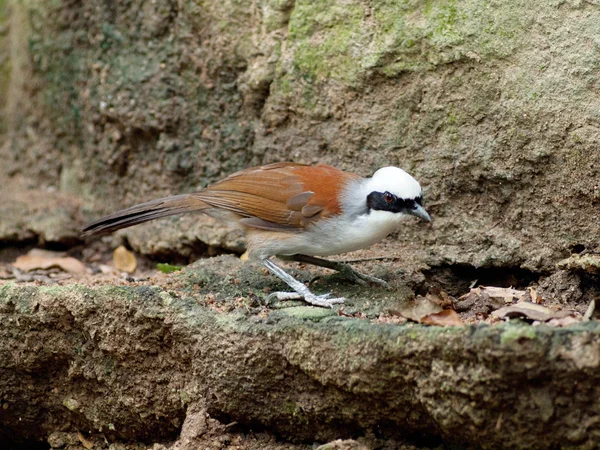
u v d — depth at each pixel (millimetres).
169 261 14391
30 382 11492
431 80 11875
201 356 10039
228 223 11617
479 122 11609
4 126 17016
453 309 10836
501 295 10938
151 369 10617
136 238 14508
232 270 12266
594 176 10789
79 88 15086
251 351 9688
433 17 11695
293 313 9859
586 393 7891
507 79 11250
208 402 10211
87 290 10648
